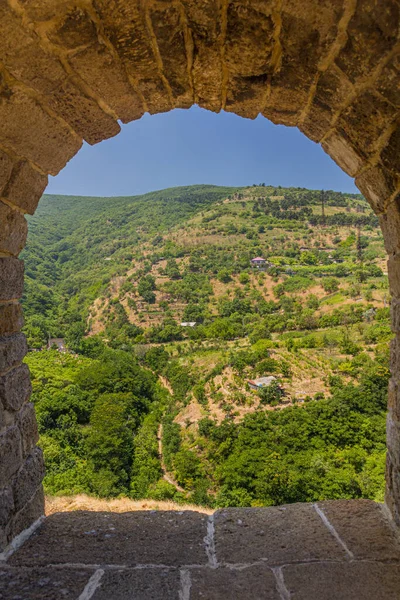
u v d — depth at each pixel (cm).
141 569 183
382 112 161
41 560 190
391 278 217
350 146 197
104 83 188
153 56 176
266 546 203
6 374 207
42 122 194
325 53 158
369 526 218
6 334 213
